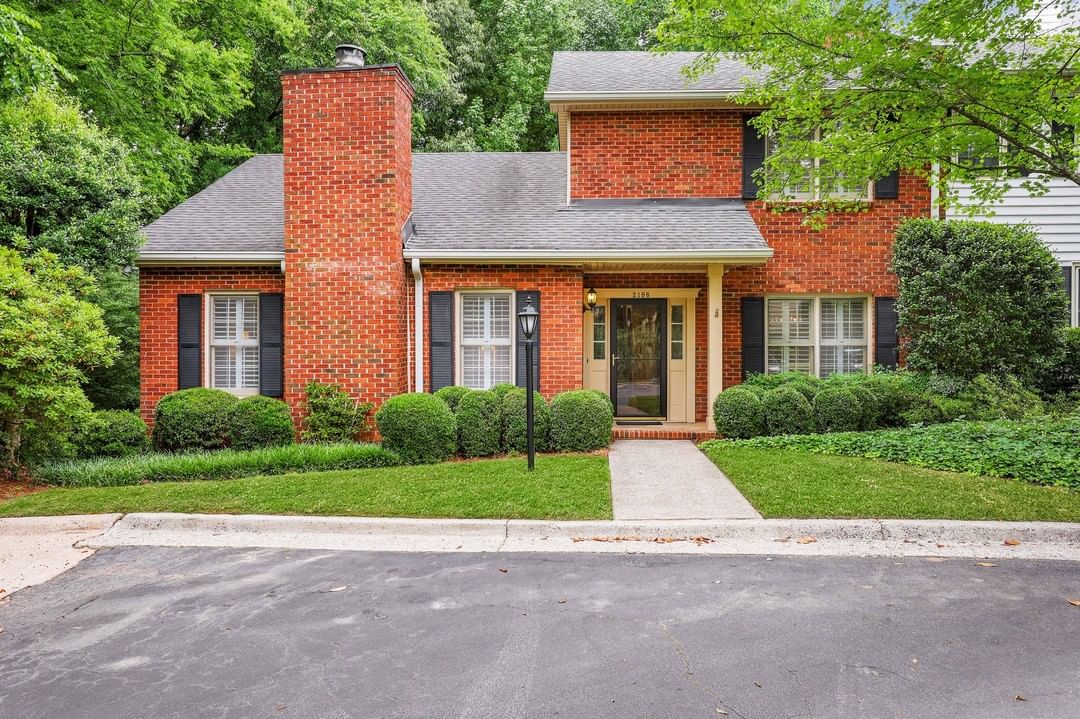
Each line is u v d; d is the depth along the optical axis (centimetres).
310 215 1009
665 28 826
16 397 725
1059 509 581
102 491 694
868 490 646
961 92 752
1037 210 1126
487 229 1082
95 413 837
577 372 1042
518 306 1049
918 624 391
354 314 1005
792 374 1059
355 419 985
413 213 1147
